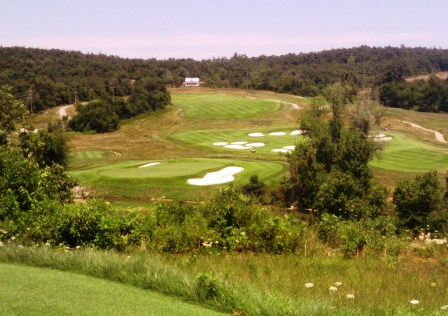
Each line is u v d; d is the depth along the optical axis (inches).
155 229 433.1
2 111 1150.3
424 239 635.5
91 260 296.4
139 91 4409.5
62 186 898.7
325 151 1743.4
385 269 362.6
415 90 4626.0
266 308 222.5
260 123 3612.2
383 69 6565.0
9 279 254.4
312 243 459.2
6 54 5423.2
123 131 3592.5
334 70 6146.7
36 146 1226.0
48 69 5014.8
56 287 242.7
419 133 3213.6
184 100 4803.2
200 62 7677.2
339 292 275.4
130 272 277.4
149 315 206.8
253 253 419.8
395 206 1451.8
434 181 1315.2
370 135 2390.5
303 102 4471.0
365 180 1544.0
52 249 344.5
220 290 242.5
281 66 7347.4
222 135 3176.7
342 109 2498.8
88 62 6018.7
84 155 2630.4
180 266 336.2
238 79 6240.2
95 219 417.4
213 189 1573.6
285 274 319.9
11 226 424.2
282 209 1473.9
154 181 1628.9
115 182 1626.5
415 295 278.8
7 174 500.4
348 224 551.2
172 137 3203.7
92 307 212.1
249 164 1961.1
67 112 4099.4
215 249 423.5
